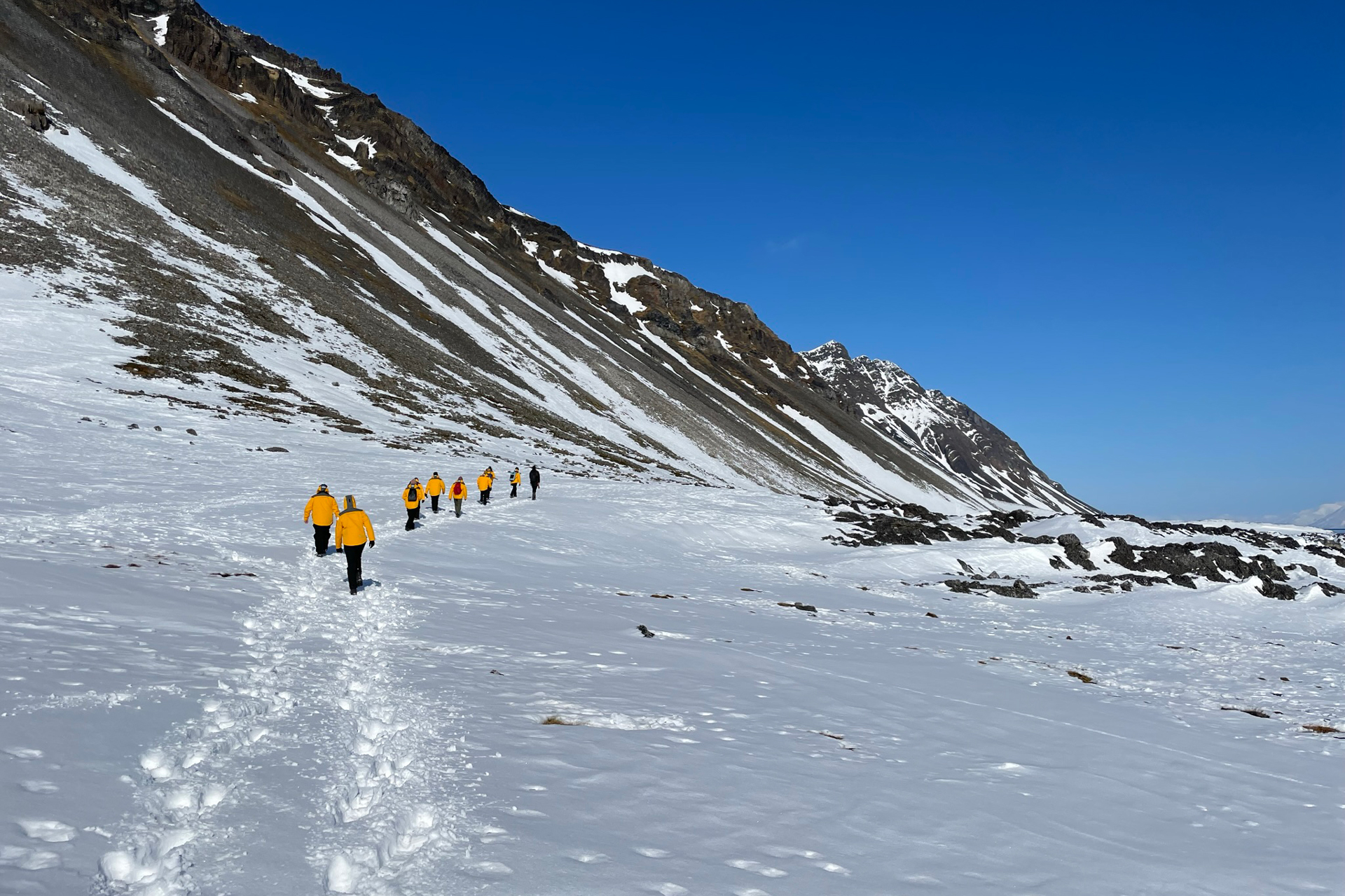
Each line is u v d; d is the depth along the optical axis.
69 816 3.71
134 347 40.72
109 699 5.43
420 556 18.89
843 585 27.80
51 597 8.35
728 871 4.19
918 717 9.21
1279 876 5.46
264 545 17.06
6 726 4.57
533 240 188.88
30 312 39.22
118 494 20.55
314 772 4.93
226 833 3.94
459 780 5.03
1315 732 11.74
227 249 61.56
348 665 8.14
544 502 33.47
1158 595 30.98
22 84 62.56
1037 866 4.94
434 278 94.38
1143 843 5.77
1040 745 8.62
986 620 23.83
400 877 3.70
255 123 105.25
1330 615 28.16
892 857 4.75
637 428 85.62
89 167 58.38
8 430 25.70
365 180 122.06
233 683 6.59
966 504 178.75
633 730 6.90
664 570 25.22
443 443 45.09
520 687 7.90
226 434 33.59
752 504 43.53
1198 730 11.05
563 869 3.93
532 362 86.12
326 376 50.34
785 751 6.84
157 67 92.94
